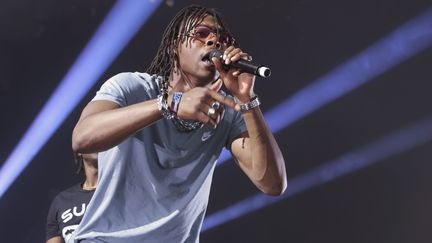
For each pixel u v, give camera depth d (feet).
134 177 5.49
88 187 11.60
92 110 5.24
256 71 4.99
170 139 5.59
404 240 24.18
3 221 23.54
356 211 24.57
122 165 5.45
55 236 11.53
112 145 5.00
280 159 5.77
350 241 24.56
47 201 23.71
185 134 5.65
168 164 5.58
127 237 5.42
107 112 4.97
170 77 5.91
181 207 5.58
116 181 5.45
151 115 4.82
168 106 4.78
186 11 5.82
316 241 24.64
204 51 5.58
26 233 23.63
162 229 5.52
